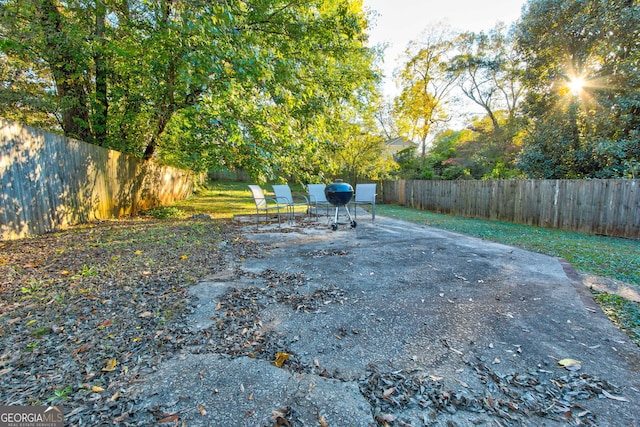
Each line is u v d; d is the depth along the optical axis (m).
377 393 1.34
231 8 4.04
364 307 2.20
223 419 1.19
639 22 6.04
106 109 6.87
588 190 5.71
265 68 4.19
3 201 3.88
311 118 6.07
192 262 3.25
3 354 1.57
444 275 2.89
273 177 5.73
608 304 2.34
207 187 17.05
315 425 1.17
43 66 5.99
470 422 1.19
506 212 7.32
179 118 6.87
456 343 1.73
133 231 4.90
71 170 5.26
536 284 2.67
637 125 6.34
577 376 1.45
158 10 4.59
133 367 1.50
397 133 16.69
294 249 3.90
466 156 14.30
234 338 1.78
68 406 1.24
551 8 7.12
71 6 5.21
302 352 1.65
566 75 7.43
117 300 2.27
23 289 2.39
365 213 8.24
